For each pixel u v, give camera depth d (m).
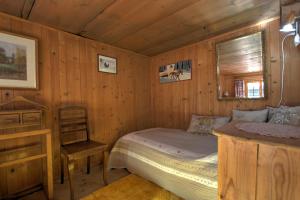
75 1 1.73
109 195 1.89
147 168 2.08
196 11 1.97
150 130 2.94
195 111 3.03
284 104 2.10
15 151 1.86
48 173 1.79
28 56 2.06
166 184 1.84
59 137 2.25
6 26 1.94
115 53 3.12
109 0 1.73
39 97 2.17
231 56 2.55
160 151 2.00
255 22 2.26
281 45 2.12
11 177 1.91
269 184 0.59
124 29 2.41
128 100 3.33
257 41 2.29
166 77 3.48
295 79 2.03
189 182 1.62
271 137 0.65
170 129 3.04
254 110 2.26
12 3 1.74
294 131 0.77
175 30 2.47
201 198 1.51
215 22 2.24
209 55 2.82
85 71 2.66
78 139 2.54
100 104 2.86
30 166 2.04
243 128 0.84
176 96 3.32
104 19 2.11
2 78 1.89
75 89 2.53
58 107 2.34
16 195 1.86
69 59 2.48
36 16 2.01
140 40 2.83
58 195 1.90
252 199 0.63
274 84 2.18
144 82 3.66
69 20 2.12
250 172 0.63
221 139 0.73
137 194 1.90
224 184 0.71
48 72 2.26
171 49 3.32
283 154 0.56
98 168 2.60
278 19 2.14
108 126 2.96
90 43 2.75
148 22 2.21
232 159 0.68
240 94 2.47
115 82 3.10
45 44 2.24
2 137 1.53
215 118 2.58
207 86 2.86
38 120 1.90
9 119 1.70
